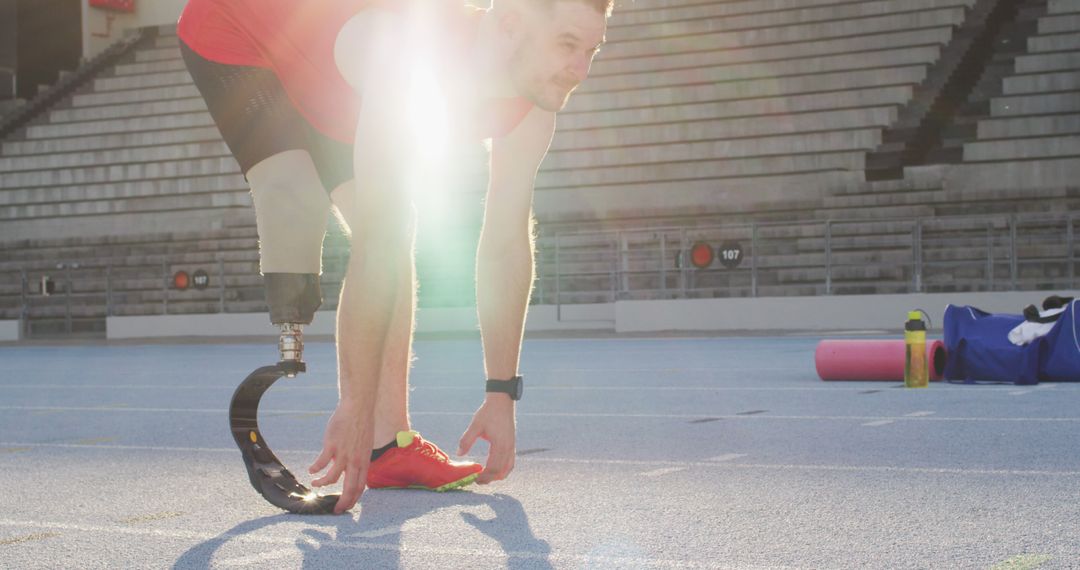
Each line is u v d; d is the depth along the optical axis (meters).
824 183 19.88
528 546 2.71
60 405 8.09
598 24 2.37
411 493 3.55
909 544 2.68
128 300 23.30
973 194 18.31
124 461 4.74
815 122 20.64
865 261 18.44
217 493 3.74
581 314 19.48
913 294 17.02
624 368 10.48
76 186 25.61
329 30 2.63
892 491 3.50
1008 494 3.41
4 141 27.23
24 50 29.83
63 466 4.62
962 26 22.31
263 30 2.77
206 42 2.88
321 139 2.95
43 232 25.77
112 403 8.15
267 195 2.90
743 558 2.55
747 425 5.58
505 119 2.72
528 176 3.13
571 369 10.50
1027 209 18.02
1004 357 7.83
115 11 30.22
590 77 23.23
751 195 20.31
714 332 17.69
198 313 22.31
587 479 3.83
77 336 23.05
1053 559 2.49
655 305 18.58
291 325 3.02
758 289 18.62
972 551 2.59
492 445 3.23
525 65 2.40
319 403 7.54
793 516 3.08
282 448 5.03
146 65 27.97
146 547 2.83
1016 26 22.38
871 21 22.34
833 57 21.75
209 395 8.67
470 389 8.52
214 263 22.64
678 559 2.55
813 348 13.23
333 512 3.21
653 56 23.36
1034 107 19.42
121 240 24.28
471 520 3.07
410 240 2.87
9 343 21.34
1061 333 7.88
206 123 25.50
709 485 3.67
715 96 21.89
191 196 24.39
